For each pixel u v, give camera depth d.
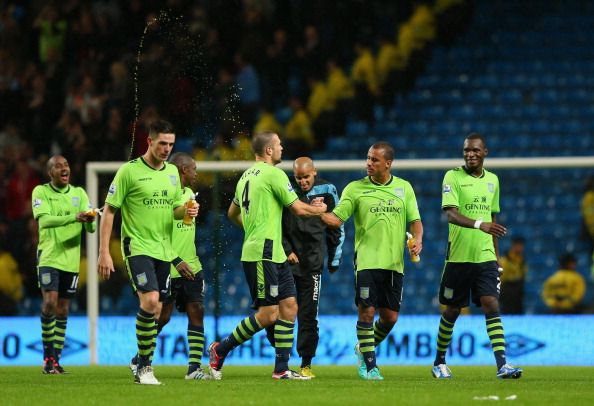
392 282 33.62
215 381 31.66
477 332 46.44
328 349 46.75
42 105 67.12
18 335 48.22
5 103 67.31
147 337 28.89
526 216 55.19
